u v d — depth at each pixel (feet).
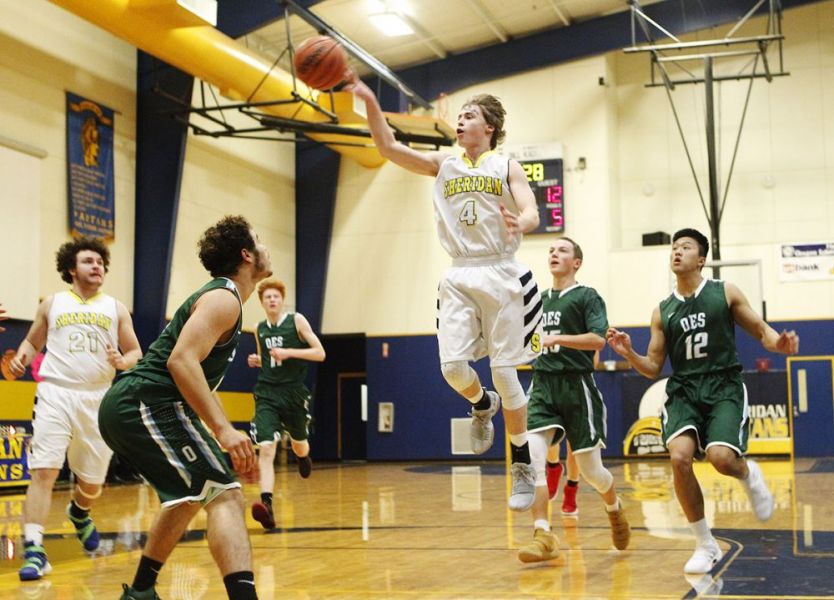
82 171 47.88
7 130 43.52
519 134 62.85
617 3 60.03
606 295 60.23
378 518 26.48
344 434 69.87
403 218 65.62
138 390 11.57
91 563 18.66
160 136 52.29
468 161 14.96
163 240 51.65
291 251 66.28
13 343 42.91
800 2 58.18
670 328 16.74
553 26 61.93
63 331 18.58
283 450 61.98
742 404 16.21
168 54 44.62
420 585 15.12
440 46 62.85
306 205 67.05
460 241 14.74
